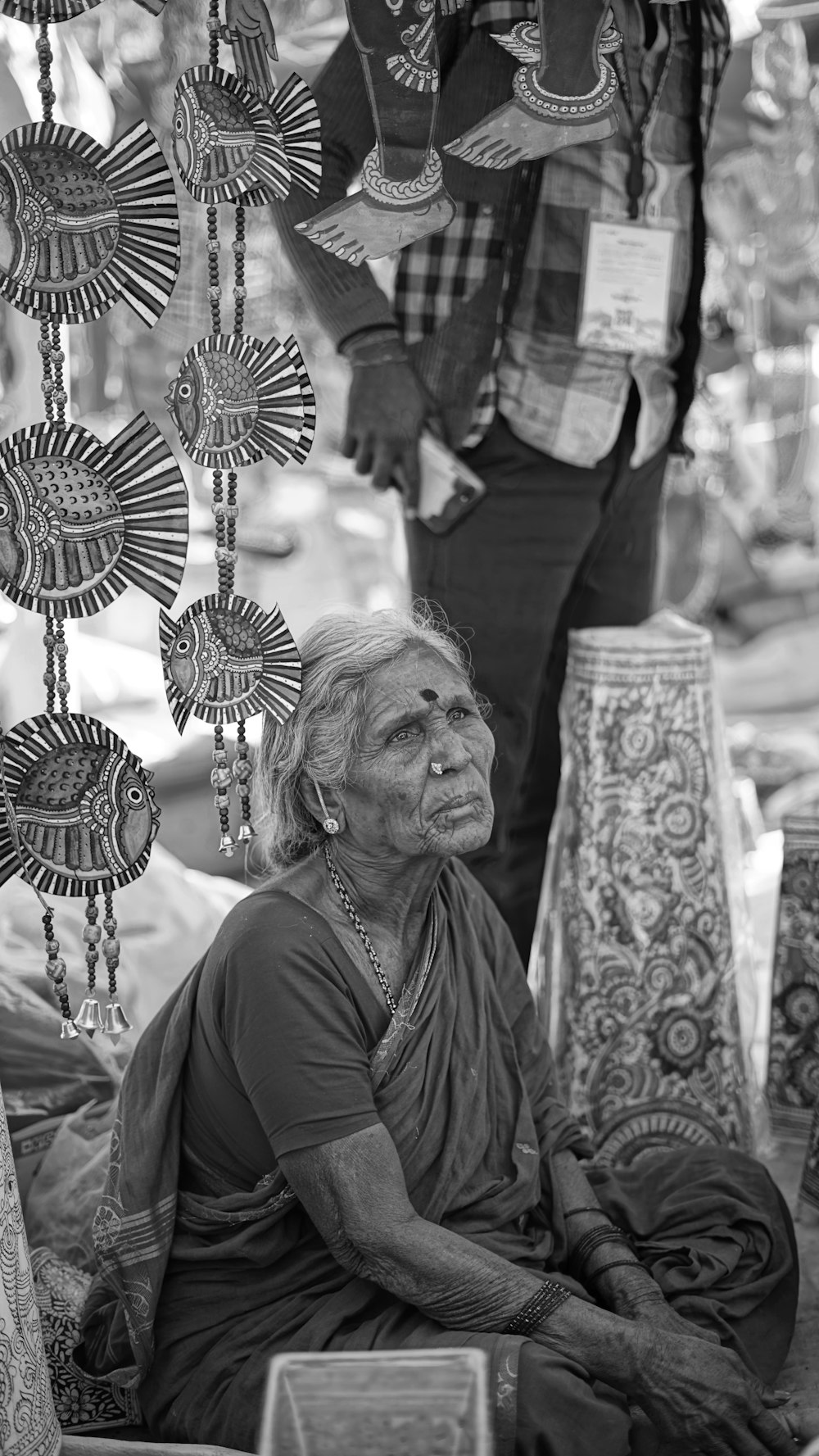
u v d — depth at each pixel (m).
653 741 2.66
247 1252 1.89
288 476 5.88
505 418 2.69
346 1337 1.81
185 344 3.79
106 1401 2.02
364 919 1.93
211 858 4.68
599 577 2.94
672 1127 2.71
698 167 2.68
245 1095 1.86
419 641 1.93
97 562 1.57
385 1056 1.85
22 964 2.58
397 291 2.69
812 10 3.83
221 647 1.71
